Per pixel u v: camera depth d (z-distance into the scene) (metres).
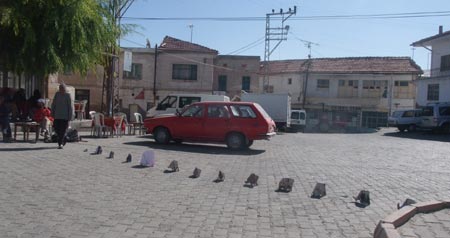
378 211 7.38
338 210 7.38
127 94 43.88
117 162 11.59
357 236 6.00
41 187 8.23
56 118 13.56
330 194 8.63
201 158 13.55
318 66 55.44
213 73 45.94
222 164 12.43
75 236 5.61
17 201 7.18
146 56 43.78
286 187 8.85
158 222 6.37
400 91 51.41
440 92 41.78
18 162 10.72
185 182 9.34
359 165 13.56
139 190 8.38
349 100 53.16
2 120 14.91
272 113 36.97
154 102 43.50
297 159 14.53
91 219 6.38
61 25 15.58
